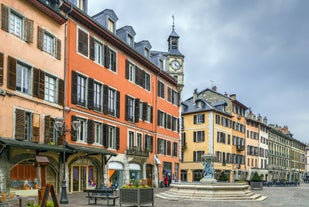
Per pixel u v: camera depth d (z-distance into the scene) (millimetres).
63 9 26547
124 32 36625
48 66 24578
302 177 119812
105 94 31453
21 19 22453
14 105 21172
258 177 42469
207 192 22766
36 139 22734
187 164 63281
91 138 29000
